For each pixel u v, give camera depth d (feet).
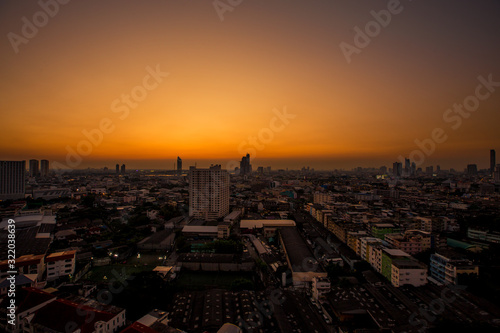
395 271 316.60
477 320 235.20
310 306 286.66
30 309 243.40
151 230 636.48
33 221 579.89
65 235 551.59
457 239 477.36
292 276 356.59
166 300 301.43
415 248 417.28
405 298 278.46
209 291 308.81
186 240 546.67
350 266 407.03
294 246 463.83
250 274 392.88
